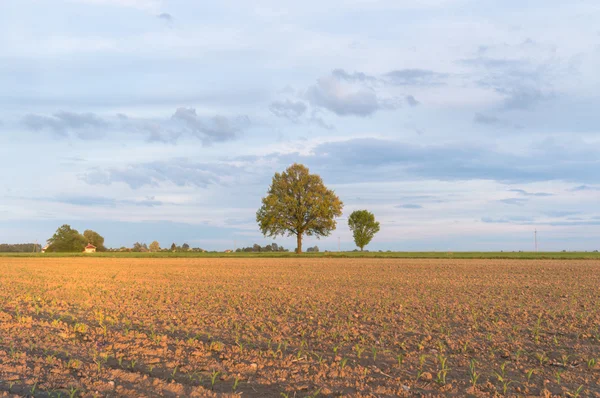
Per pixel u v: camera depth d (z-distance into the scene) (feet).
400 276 107.14
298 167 305.32
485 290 76.84
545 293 72.49
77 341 39.14
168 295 70.74
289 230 303.27
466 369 31.94
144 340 39.45
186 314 52.47
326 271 125.08
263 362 33.14
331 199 305.73
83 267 145.89
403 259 203.72
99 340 39.55
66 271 126.52
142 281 95.45
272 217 294.05
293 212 297.53
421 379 29.84
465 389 27.91
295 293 72.79
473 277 103.86
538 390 27.89
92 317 50.62
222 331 43.21
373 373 30.96
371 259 206.28
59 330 43.45
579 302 62.34
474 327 44.86
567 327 45.01
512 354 35.65
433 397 26.76
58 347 36.86
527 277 103.60
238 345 37.93
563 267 138.21
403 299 65.05
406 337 41.09
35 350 35.91
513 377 30.27
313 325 46.29
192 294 71.92
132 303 61.98
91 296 69.67
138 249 399.85
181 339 39.88
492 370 31.71
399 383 29.01
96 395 26.43
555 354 35.60
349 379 29.71
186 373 30.66
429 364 33.09
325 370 31.42
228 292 74.43
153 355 34.81
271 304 60.34
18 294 71.51
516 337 41.06
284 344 38.40
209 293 73.26
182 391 27.32
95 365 31.89
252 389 27.76
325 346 37.83
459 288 80.23
